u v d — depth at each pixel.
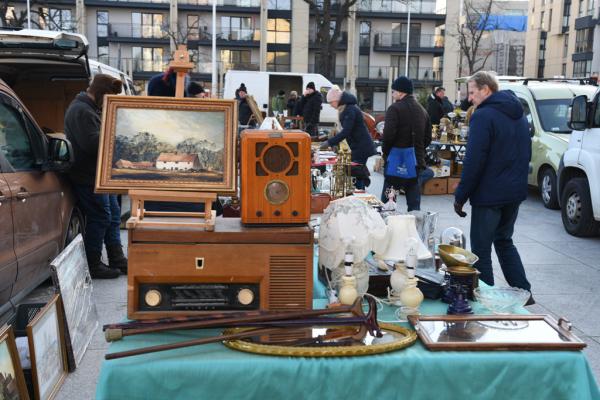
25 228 3.73
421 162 6.31
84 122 4.59
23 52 5.54
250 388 1.84
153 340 2.00
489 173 3.90
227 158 2.18
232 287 2.08
